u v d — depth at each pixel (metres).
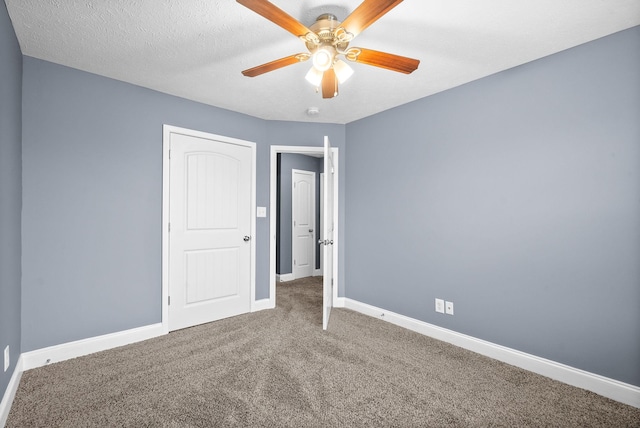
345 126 3.88
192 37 2.03
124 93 2.70
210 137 3.24
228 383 2.05
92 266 2.53
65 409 1.77
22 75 2.23
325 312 3.03
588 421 1.70
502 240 2.45
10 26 1.82
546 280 2.21
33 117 2.28
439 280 2.88
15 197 2.01
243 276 3.53
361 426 1.64
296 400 1.87
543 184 2.23
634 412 1.79
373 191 3.52
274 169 3.75
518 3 1.70
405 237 3.18
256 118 3.63
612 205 1.95
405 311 3.17
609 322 1.96
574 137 2.10
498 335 2.46
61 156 2.40
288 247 5.59
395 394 1.94
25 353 2.23
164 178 2.92
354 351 2.55
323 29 1.69
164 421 1.67
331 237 3.57
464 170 2.70
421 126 3.03
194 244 3.15
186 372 2.19
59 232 2.38
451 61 2.32
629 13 1.76
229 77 2.61
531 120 2.30
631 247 1.89
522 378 2.15
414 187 3.09
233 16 1.81
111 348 2.59
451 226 2.79
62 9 1.74
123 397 1.89
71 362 2.34
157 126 2.89
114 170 2.65
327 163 3.11
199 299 3.19
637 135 1.87
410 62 1.80
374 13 1.45
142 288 2.80
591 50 2.04
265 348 2.60
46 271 2.33
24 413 1.73
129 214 2.73
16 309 2.06
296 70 2.49
